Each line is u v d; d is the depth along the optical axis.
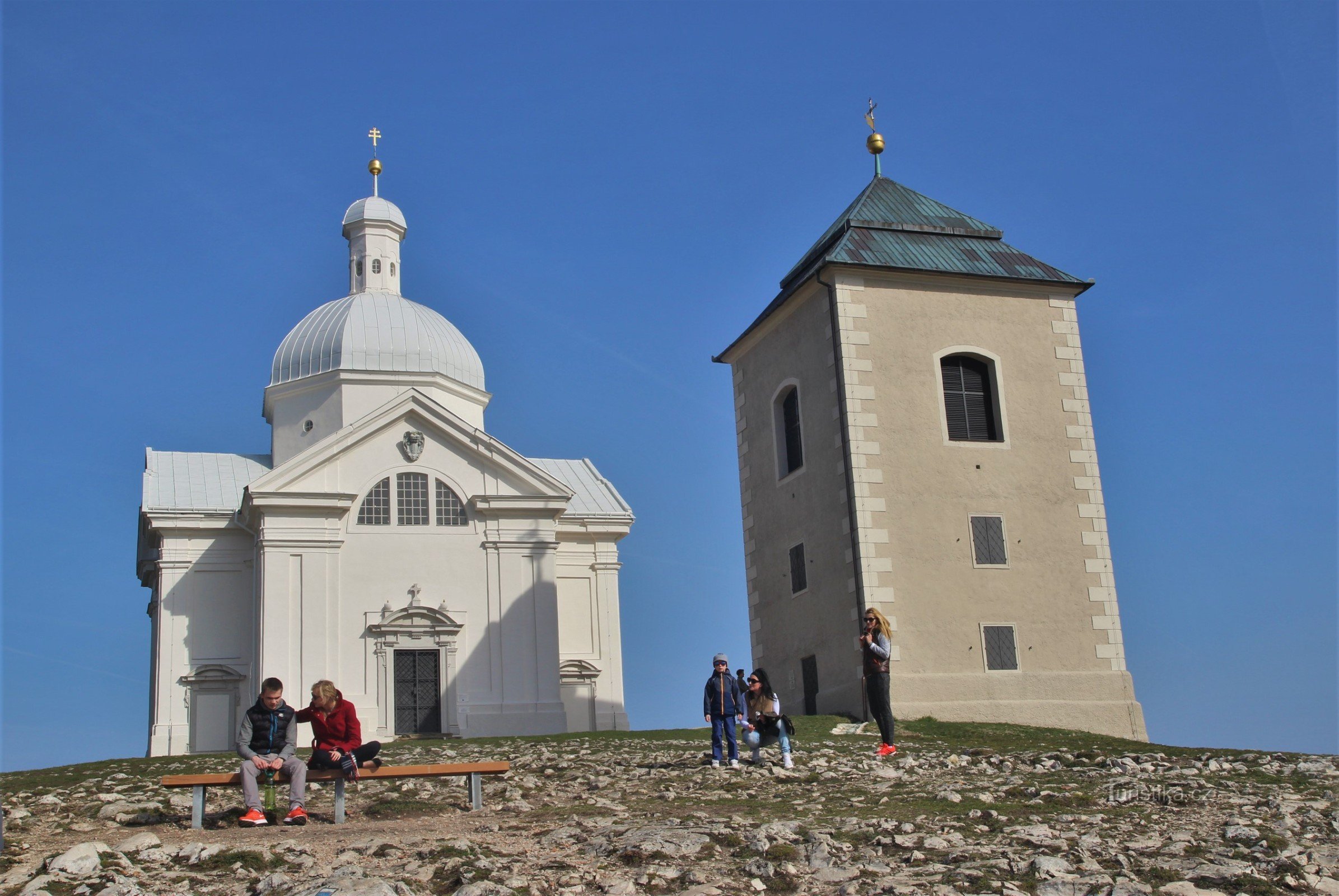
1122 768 22.67
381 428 48.12
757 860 15.25
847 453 36.75
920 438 37.38
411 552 47.53
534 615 48.00
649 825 17.47
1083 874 14.70
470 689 46.97
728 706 24.23
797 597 38.91
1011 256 40.09
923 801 19.14
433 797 20.83
